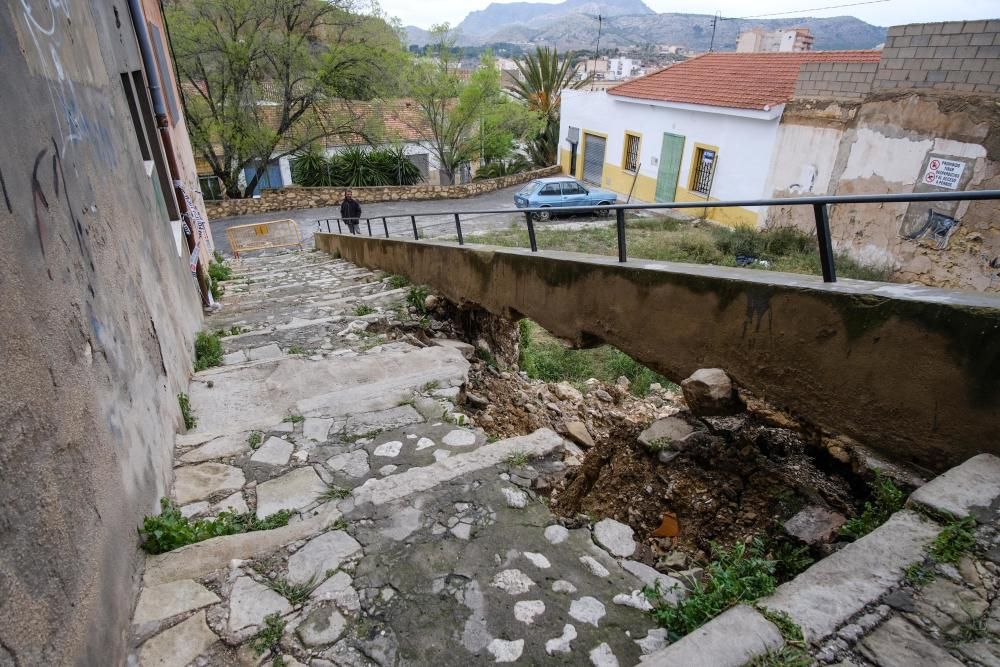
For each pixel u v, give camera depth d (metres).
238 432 3.68
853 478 2.61
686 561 2.63
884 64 10.04
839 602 1.70
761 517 2.68
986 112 8.48
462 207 20.22
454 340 6.60
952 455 2.26
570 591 2.31
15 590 1.39
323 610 2.22
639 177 19.06
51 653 1.50
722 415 3.15
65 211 2.23
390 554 2.51
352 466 3.33
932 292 2.40
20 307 1.64
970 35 8.63
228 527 2.75
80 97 2.91
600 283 4.08
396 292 7.55
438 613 2.21
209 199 20.80
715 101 15.17
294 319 6.63
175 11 17.12
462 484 3.01
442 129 23.58
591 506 3.13
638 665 1.56
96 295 2.41
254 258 14.46
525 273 5.05
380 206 20.69
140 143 5.62
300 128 21.86
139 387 2.86
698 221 14.77
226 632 2.12
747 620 1.67
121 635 2.00
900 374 2.38
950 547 1.82
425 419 3.91
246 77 18.56
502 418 4.77
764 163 13.65
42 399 1.67
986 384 2.11
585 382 7.56
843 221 11.04
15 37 2.07
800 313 2.74
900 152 9.87
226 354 5.46
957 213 9.00
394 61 20.59
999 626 1.59
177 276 5.32
